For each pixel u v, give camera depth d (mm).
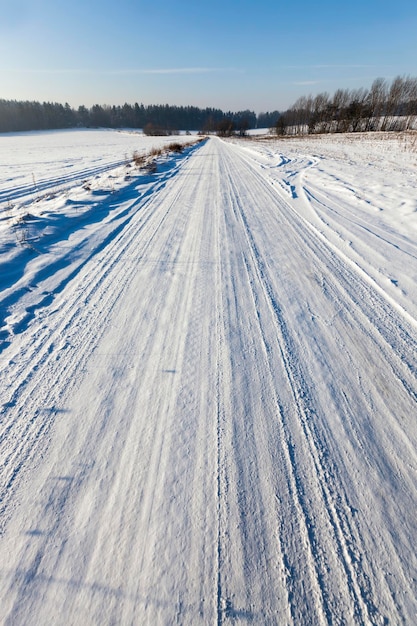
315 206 8242
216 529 1795
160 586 1564
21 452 2254
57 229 6742
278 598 1529
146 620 1450
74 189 11602
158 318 3783
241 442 2299
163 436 2352
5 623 1442
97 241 6246
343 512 1876
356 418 2484
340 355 3148
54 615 1473
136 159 20141
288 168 15164
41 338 3475
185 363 3064
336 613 1479
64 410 2592
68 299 4250
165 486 2016
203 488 2002
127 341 3398
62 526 1812
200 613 1475
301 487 2010
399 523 1821
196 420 2477
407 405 2598
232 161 19016
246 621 1451
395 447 2258
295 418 2484
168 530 1788
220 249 5754
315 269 4941
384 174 12273
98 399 2688
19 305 4086
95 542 1736
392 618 1464
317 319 3715
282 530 1792
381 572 1620
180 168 16516
